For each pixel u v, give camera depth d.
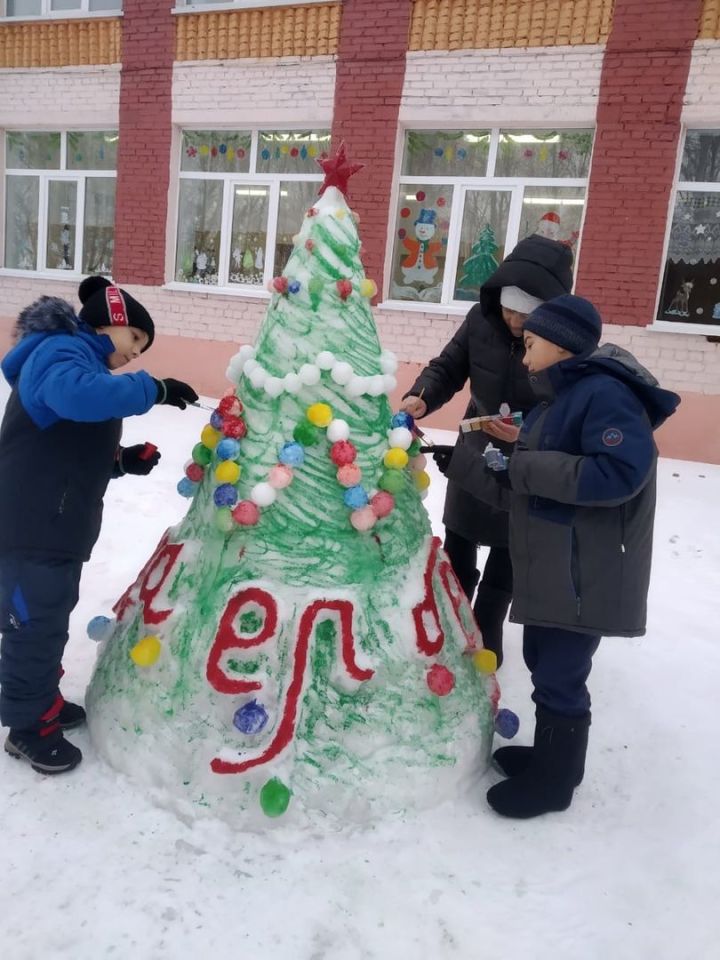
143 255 9.47
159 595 2.21
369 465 2.15
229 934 1.70
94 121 9.48
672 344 7.47
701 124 7.16
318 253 2.19
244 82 8.64
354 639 2.02
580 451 2.00
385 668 2.06
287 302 2.19
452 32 7.73
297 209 9.05
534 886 1.91
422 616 2.15
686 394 7.52
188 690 2.03
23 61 9.62
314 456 2.09
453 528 2.86
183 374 9.54
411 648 2.10
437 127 8.09
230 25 8.58
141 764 2.07
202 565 2.14
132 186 9.37
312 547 2.06
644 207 7.34
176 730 2.03
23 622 2.08
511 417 2.37
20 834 1.93
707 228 7.40
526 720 2.71
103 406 2.00
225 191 9.23
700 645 3.48
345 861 1.90
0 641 2.16
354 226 2.28
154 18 8.88
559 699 2.15
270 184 9.04
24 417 2.08
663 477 6.77
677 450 7.62
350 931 1.73
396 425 2.32
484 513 2.74
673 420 7.58
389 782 2.01
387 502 2.09
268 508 2.08
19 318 2.16
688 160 7.37
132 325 2.22
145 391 2.06
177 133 9.18
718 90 6.96
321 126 8.63
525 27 7.48
